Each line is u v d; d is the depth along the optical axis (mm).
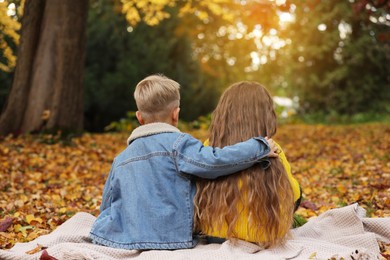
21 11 9875
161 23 18109
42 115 9711
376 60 22078
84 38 10047
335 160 7883
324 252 2916
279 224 2943
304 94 23484
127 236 2959
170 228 2947
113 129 17422
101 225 3033
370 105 22531
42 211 4840
